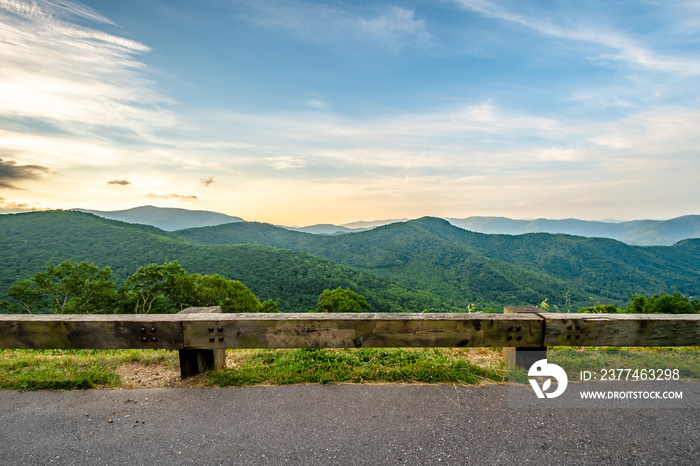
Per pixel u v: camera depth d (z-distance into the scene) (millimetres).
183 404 2371
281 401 2404
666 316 2816
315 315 2781
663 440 1972
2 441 1969
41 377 2729
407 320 2752
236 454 1841
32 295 32344
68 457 1836
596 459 1808
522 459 1802
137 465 1770
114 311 33969
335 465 1750
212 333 2705
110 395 2504
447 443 1929
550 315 2855
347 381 2721
